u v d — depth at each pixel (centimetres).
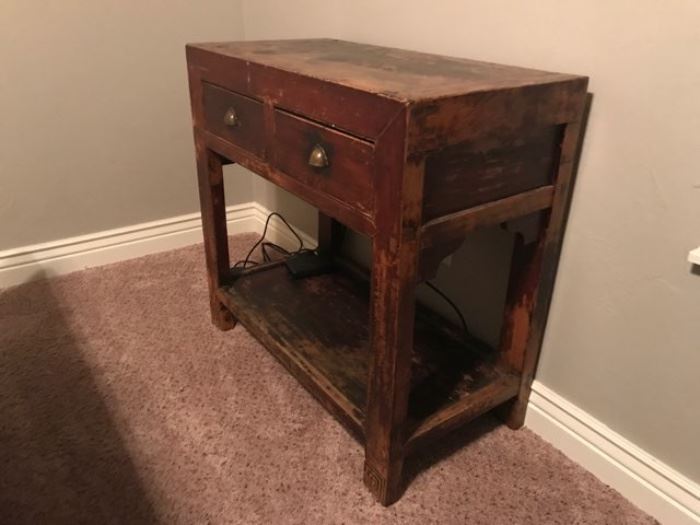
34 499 96
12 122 152
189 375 128
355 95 74
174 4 164
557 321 105
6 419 114
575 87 84
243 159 109
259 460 106
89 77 158
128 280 169
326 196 87
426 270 80
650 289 89
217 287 141
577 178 95
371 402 91
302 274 146
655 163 84
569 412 106
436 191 75
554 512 96
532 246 97
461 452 108
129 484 100
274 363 133
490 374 110
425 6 113
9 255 163
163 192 183
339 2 136
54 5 147
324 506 96
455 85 75
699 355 85
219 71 109
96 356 135
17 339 141
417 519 94
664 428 93
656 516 95
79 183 167
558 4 90
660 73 80
